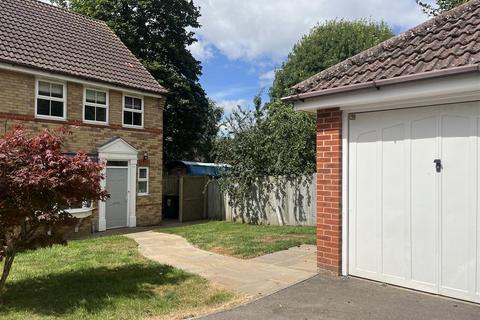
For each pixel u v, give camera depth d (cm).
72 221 660
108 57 1755
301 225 1567
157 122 1811
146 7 2534
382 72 610
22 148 603
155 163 1797
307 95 672
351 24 3170
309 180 1554
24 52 1405
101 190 672
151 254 955
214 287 656
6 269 614
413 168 605
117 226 1633
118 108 1653
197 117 2770
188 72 2769
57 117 1452
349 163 682
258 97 1694
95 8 2483
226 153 1720
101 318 528
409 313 514
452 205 563
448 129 570
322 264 709
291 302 565
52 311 554
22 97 1359
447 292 567
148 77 1828
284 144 1611
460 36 605
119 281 700
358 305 546
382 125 642
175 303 583
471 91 528
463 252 552
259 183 1681
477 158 541
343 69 708
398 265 621
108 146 1591
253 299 585
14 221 585
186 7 2706
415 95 557
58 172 602
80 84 1523
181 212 1867
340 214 686
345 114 684
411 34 712
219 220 1877
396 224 623
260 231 1345
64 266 814
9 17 1534
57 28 1686
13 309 562
